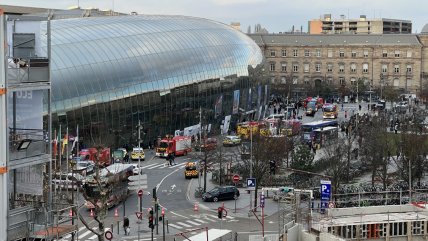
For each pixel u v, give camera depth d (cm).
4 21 3133
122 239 7069
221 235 5625
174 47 15150
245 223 7894
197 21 17900
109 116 12925
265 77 19150
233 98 17038
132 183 7731
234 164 11569
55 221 3819
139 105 13662
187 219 8125
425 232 4894
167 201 9150
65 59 12244
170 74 14625
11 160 3266
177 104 14800
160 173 11306
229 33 18262
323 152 12431
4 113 3130
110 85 12962
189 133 15000
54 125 11681
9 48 3597
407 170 9631
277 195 8869
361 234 4741
